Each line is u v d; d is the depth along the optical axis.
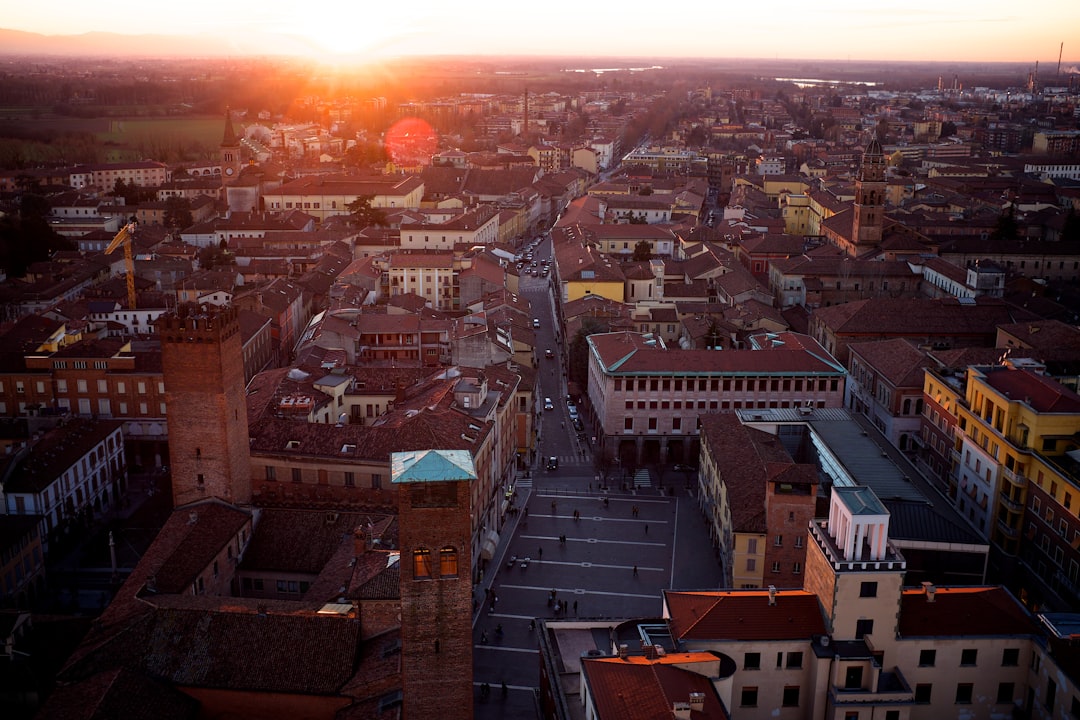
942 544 128.62
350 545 125.75
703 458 171.25
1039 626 102.25
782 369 189.12
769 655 99.00
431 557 91.75
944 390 173.25
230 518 131.00
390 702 96.00
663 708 86.19
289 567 129.50
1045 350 191.00
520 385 188.50
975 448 157.62
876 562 97.25
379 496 142.88
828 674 97.50
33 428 181.62
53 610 139.38
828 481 151.00
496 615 137.88
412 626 93.19
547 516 170.00
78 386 191.12
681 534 163.50
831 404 190.12
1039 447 141.38
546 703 107.81
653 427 191.25
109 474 177.00
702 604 103.31
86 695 94.06
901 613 101.25
